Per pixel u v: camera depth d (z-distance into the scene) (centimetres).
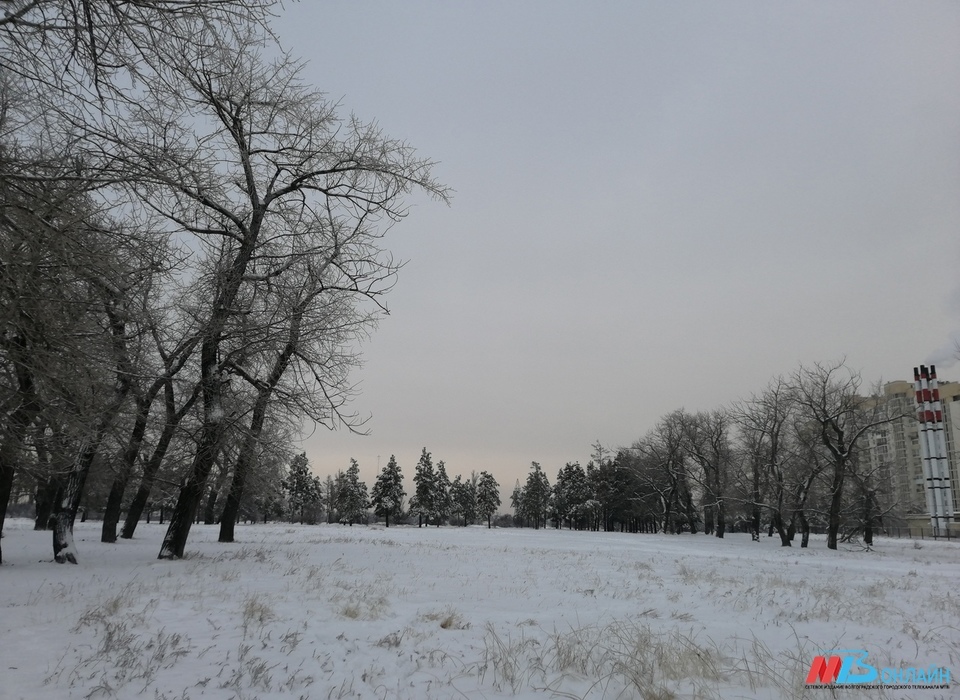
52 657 629
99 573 1274
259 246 1670
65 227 745
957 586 1574
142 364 1480
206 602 927
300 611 875
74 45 619
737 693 548
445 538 3609
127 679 563
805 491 4419
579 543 3553
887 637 794
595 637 760
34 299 755
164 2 596
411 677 591
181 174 820
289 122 1709
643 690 537
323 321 1673
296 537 3117
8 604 895
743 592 1243
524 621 862
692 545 3950
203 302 1625
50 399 1008
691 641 724
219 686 551
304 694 536
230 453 1694
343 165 1805
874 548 4347
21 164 709
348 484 9375
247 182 1700
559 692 547
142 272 948
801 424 4669
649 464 7169
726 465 5888
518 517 12288
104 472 2161
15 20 591
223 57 689
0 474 1479
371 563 1652
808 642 757
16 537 2439
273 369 1756
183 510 1636
